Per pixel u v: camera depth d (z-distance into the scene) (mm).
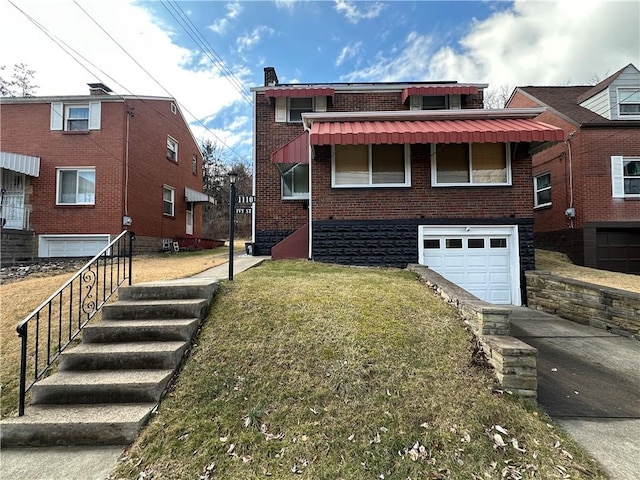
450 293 5910
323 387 3809
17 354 4598
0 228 12883
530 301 9320
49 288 6910
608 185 12539
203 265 9586
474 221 9602
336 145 9828
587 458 3135
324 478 2855
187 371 4082
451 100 13602
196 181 23203
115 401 3709
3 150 14562
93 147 14625
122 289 5500
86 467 3002
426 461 3037
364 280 7000
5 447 3287
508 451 3168
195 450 3115
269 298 5645
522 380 3869
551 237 14281
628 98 12758
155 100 17422
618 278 9570
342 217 9758
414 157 9781
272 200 12906
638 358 5582
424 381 3916
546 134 8547
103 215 14430
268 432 3307
